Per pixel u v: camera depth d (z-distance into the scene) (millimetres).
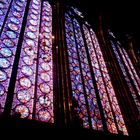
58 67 6238
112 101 7777
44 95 5449
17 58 5457
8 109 4414
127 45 12164
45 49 6625
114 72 8812
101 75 8383
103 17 10883
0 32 5547
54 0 8781
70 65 7031
